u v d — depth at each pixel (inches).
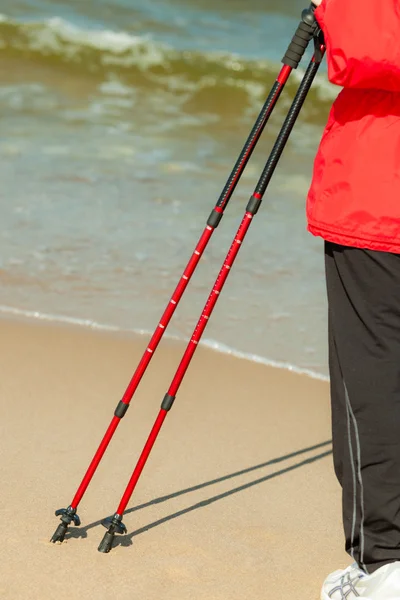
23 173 375.2
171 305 151.6
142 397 218.7
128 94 550.3
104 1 698.2
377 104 127.7
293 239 327.6
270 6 723.4
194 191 370.0
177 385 151.6
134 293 279.0
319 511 173.6
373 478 137.9
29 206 340.2
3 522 160.7
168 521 166.6
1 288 276.7
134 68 595.2
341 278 134.6
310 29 138.7
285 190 381.7
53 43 601.6
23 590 142.6
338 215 130.2
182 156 420.5
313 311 275.1
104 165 394.6
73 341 246.7
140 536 160.7
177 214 343.0
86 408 210.2
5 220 326.0
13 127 443.8
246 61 596.7
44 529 159.6
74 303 270.4
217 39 644.7
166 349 246.5
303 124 521.0
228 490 179.5
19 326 253.1
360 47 119.5
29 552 152.4
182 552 156.8
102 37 598.5
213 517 169.0
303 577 152.4
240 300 279.0
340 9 121.7
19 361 232.2
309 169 416.8
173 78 576.7
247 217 145.5
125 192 362.6
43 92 527.5
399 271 129.3
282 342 254.5
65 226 325.4
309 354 248.8
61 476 179.2
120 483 178.9
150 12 685.9
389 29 118.1
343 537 165.2
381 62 118.6
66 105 501.4
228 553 157.6
